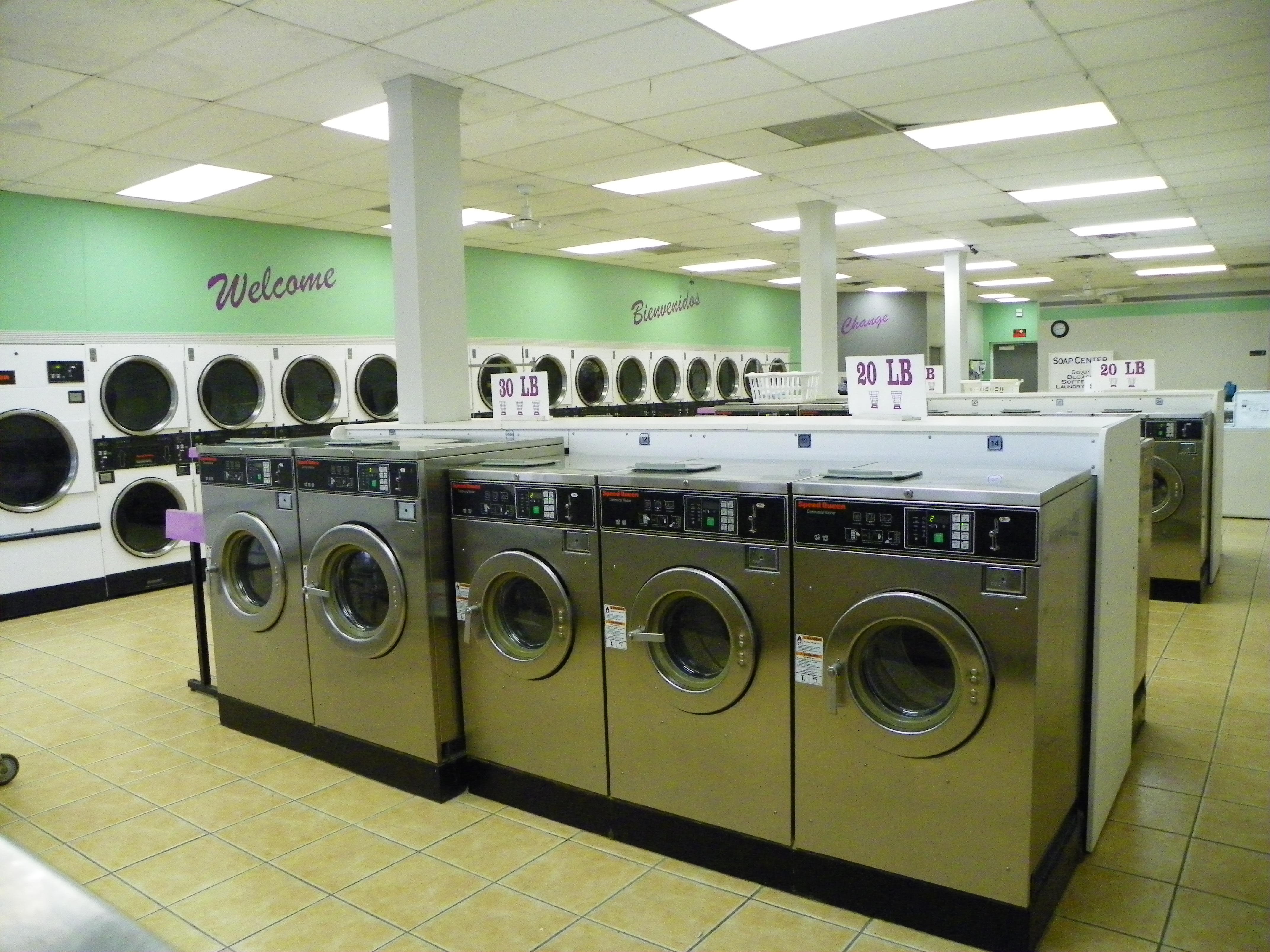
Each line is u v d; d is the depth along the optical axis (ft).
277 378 23.09
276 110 14.66
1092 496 8.01
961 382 32.01
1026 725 6.59
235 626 12.17
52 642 16.84
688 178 21.09
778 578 7.62
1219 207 26.58
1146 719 11.81
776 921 7.55
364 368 25.49
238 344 22.40
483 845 9.02
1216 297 51.88
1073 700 7.73
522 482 9.22
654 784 8.69
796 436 9.86
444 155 13.83
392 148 13.67
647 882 8.24
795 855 7.89
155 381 21.07
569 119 15.84
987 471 8.02
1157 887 7.89
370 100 14.28
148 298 21.88
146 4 10.44
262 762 11.28
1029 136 17.83
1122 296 54.80
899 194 23.73
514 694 9.65
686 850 8.58
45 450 19.26
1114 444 8.30
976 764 6.85
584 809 9.28
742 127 16.69
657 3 10.89
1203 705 12.28
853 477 7.73
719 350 41.16
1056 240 33.32
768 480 7.73
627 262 35.47
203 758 11.42
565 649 9.04
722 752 8.18
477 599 9.71
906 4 11.17
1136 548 9.63
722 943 7.27
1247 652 14.58
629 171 20.18
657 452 10.88
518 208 24.18
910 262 38.52
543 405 12.93
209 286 23.08
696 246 31.53
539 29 11.59
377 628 10.77
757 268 37.83
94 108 14.23
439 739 9.99
